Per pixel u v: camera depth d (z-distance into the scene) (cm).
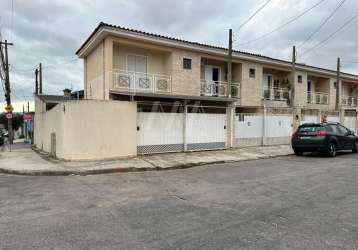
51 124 1541
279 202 639
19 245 420
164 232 467
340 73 2917
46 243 426
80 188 803
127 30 1595
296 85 2591
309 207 599
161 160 1269
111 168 1074
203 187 801
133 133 1333
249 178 920
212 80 2184
